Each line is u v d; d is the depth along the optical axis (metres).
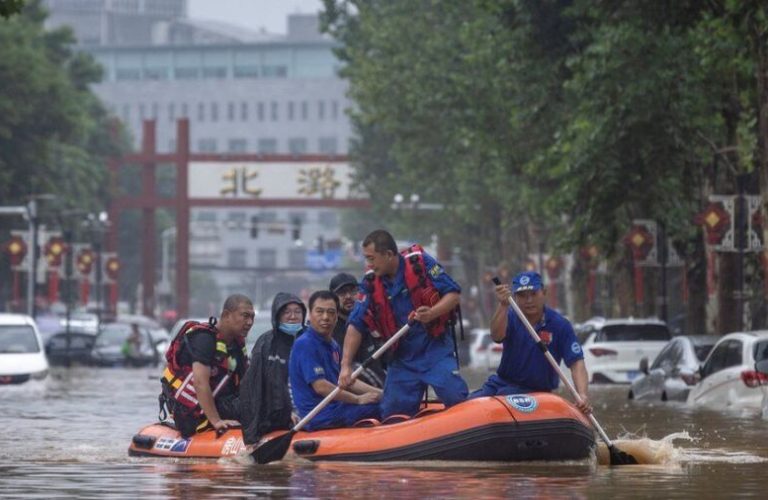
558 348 27.64
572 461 26.66
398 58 112.06
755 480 23.97
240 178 179.88
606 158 62.38
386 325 27.25
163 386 29.25
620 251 83.38
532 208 91.69
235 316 28.84
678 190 65.75
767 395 42.75
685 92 61.25
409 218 142.50
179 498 21.70
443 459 26.14
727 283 64.06
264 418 27.92
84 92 168.00
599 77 61.59
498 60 83.94
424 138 112.69
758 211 59.81
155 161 181.12
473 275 156.62
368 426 27.38
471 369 101.75
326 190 178.12
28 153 131.50
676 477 24.41
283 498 21.58
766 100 49.06
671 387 52.00
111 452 31.03
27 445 33.47
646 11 56.44
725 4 51.50
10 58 128.12
